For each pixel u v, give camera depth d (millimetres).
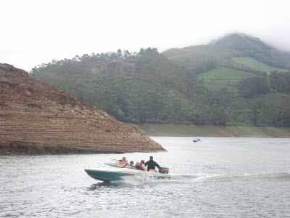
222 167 68000
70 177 48562
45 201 34562
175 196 38500
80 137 81438
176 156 89062
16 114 77750
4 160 64125
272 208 33781
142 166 48750
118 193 39562
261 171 62375
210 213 31781
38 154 75438
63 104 83938
